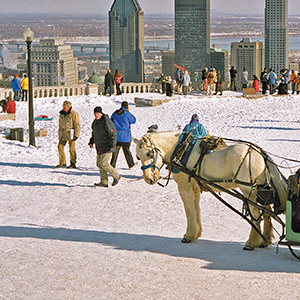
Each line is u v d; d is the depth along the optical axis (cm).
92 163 1973
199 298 666
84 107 3781
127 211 1244
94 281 729
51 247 915
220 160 939
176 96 4078
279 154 2038
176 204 1312
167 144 1023
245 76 4403
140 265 809
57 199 1367
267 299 664
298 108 3681
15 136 2419
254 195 900
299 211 841
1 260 827
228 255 881
